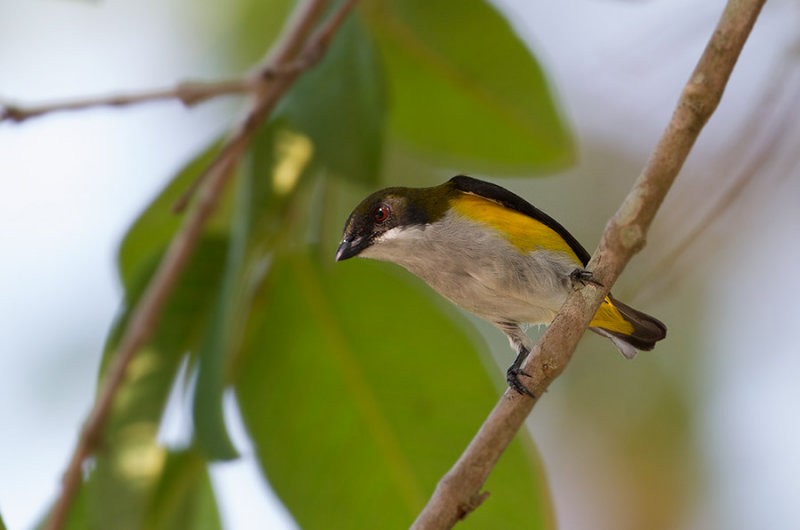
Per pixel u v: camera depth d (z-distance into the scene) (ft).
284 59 33.63
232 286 29.40
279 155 31.78
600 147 48.88
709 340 47.83
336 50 31.76
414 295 33.09
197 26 47.39
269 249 33.12
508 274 31.07
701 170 33.45
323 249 33.27
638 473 48.39
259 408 32.89
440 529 23.39
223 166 30.53
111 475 30.40
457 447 32.50
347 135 31.01
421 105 39.65
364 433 32.81
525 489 31.22
